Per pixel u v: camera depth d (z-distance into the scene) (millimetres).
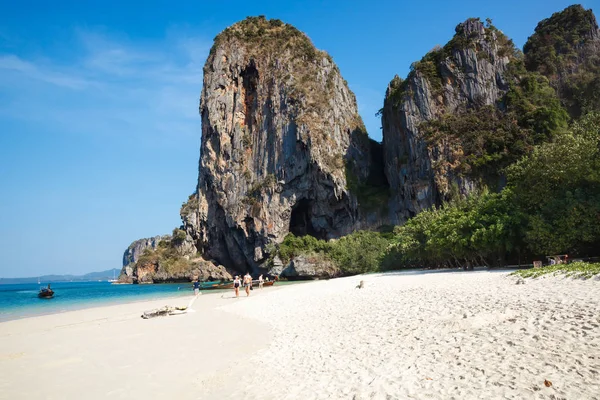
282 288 49375
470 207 46781
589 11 102375
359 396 9117
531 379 8523
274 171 112000
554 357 9445
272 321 21984
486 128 82562
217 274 117625
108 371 13680
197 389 11523
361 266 79938
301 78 119812
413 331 14062
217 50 130250
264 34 133750
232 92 126938
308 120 108312
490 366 9578
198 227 126688
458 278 27938
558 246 32312
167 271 123688
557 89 93312
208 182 124125
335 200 104812
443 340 12289
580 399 7445
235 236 114688
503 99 86562
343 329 16797
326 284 44188
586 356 9203
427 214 54781
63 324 25781
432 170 83375
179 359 14992
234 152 119938
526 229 35750
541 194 35219
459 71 92438
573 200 31500
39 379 12898
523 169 37219
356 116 128625
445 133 85062
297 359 13398
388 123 103062
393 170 98750
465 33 96188
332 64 129875
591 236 30703
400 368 10609
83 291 96875
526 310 13703
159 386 11961
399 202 94250
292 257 97125
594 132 33969
